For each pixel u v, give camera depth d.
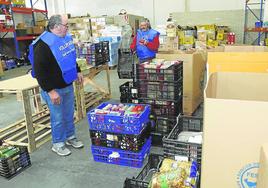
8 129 3.65
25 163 2.65
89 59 4.40
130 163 2.58
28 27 9.33
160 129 2.93
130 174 2.46
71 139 3.07
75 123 3.79
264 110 0.88
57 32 2.55
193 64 3.61
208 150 1.00
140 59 4.50
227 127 0.94
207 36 7.75
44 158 2.84
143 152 2.61
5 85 2.97
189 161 1.86
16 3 8.67
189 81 3.64
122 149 2.57
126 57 4.55
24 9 9.04
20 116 4.23
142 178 2.12
